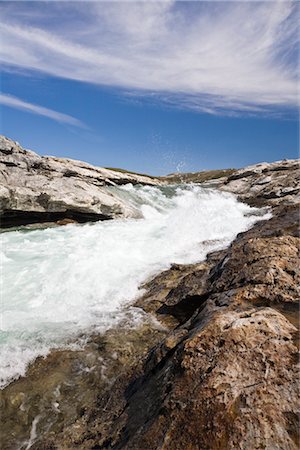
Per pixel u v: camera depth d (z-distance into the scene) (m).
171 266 10.27
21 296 8.90
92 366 6.25
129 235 14.58
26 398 5.58
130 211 20.12
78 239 13.83
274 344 4.05
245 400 3.47
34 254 11.78
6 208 15.67
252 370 3.80
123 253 12.00
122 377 5.63
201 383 3.82
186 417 3.53
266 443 3.09
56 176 20.05
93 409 5.28
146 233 15.02
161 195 26.44
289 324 4.45
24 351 6.56
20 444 4.88
